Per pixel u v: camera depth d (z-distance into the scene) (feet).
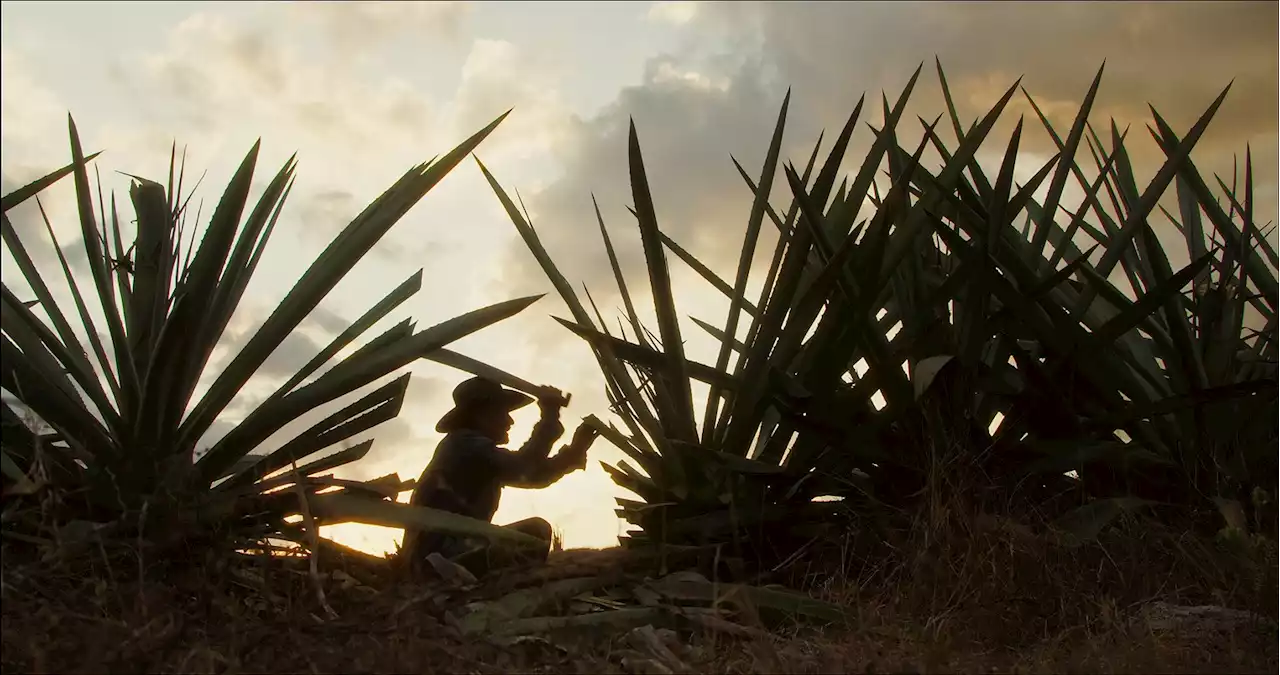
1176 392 19.22
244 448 13.84
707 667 11.41
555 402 15.87
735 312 18.93
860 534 16.58
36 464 11.09
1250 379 19.13
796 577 16.71
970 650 12.26
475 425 16.37
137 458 13.08
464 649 10.76
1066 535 15.25
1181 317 18.24
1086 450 17.61
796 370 18.20
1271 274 20.02
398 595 11.30
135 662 9.70
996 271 17.66
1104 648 11.81
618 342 17.53
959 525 15.17
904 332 18.60
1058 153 19.40
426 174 14.69
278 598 11.47
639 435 18.11
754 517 16.94
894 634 11.98
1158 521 16.61
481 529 12.94
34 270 14.51
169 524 12.52
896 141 19.71
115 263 14.19
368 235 14.33
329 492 14.43
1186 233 22.41
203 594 11.24
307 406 13.91
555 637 12.28
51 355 14.37
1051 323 19.21
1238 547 14.62
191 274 13.64
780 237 18.42
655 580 14.24
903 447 17.81
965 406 17.97
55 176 14.20
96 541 11.55
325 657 10.17
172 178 14.71
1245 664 11.17
